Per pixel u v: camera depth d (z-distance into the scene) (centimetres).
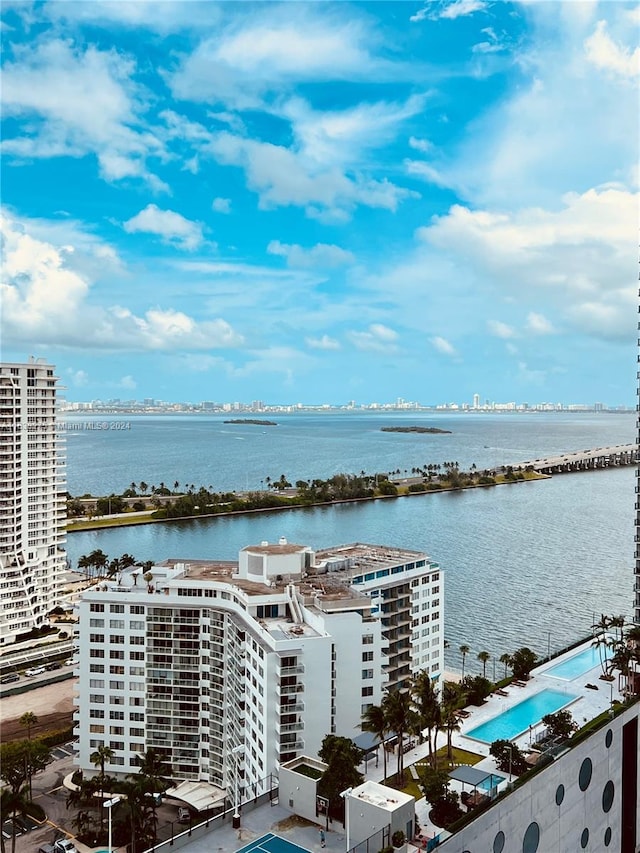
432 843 10044
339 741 11781
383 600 17862
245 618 15225
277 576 16775
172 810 15438
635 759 15075
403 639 18275
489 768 13375
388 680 17525
